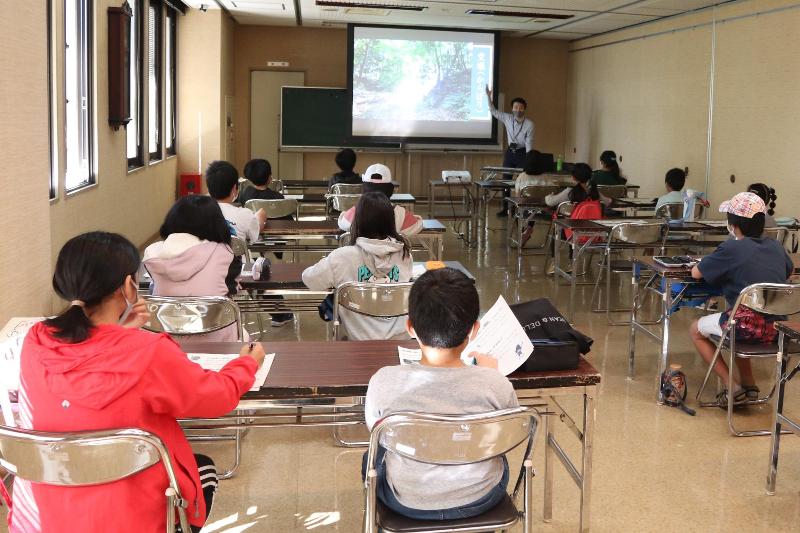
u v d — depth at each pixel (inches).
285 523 107.1
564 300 248.1
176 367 65.4
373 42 473.4
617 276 289.1
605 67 471.8
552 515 110.1
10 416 75.5
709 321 149.7
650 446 135.5
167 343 66.1
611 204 305.9
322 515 109.5
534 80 528.1
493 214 456.4
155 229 352.5
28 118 125.3
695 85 367.6
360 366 89.0
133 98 316.5
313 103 484.4
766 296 130.4
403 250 128.8
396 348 96.2
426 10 403.5
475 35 481.1
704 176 361.1
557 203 284.7
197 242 120.0
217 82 416.8
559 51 526.9
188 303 105.8
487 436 68.7
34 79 128.3
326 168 509.7
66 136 214.1
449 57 482.0
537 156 340.8
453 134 492.4
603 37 473.1
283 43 492.7
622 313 232.1
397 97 482.3
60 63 202.1
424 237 213.6
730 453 133.3
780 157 303.3
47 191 135.6
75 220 220.8
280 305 144.9
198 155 421.1
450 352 73.2
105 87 254.2
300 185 325.1
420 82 482.3
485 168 426.0
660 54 402.6
